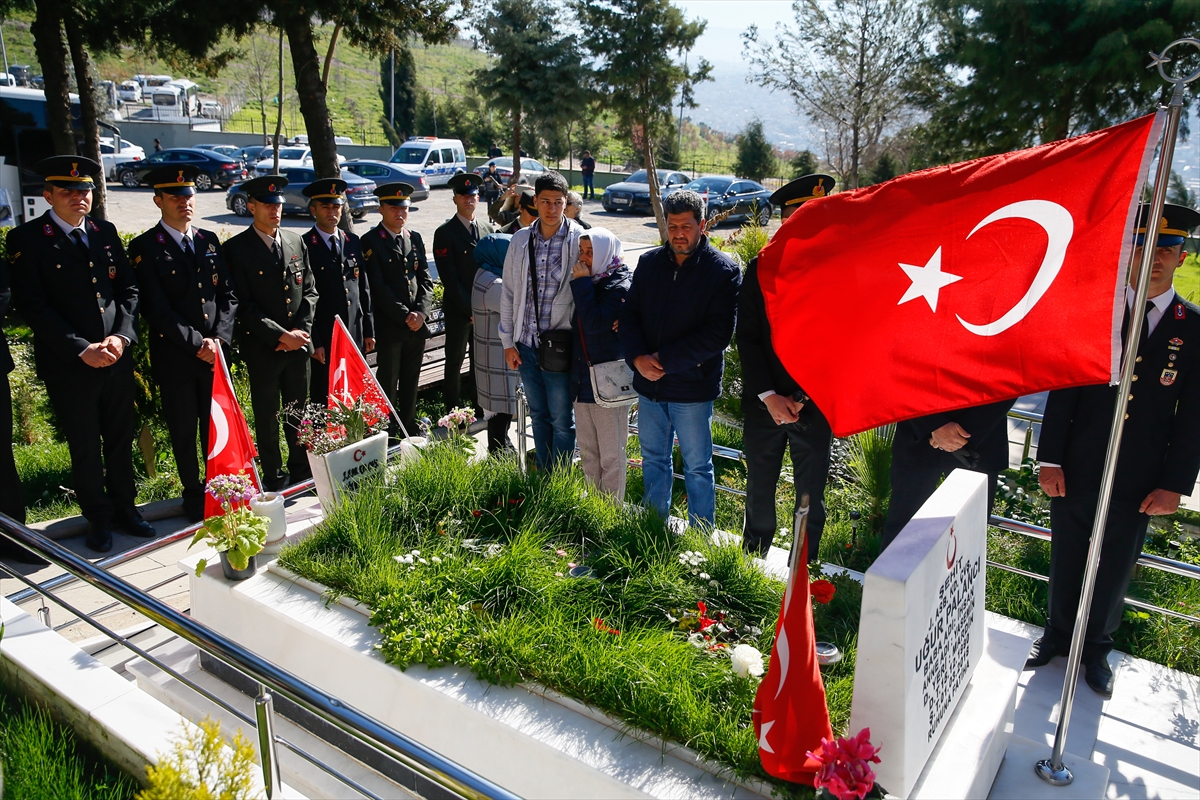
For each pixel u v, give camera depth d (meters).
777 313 3.33
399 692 3.35
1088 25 10.05
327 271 6.48
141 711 3.28
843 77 15.35
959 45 11.65
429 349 8.68
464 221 7.27
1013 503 5.32
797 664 2.52
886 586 2.42
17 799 3.00
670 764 2.84
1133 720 3.63
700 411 4.62
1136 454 3.56
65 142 11.07
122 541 5.53
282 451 7.11
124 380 5.36
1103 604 3.73
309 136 10.25
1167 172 2.56
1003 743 3.10
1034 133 11.49
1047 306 2.87
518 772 3.04
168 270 5.48
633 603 3.64
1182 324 3.48
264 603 3.81
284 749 3.64
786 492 5.88
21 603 4.77
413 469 4.55
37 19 10.76
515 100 18.09
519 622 3.44
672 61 16.41
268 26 10.37
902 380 3.13
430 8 10.59
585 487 4.61
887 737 2.51
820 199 3.22
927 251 3.04
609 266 4.97
